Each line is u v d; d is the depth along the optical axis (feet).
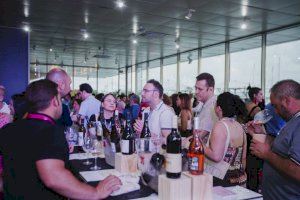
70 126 9.27
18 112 6.35
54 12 20.93
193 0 17.76
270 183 5.49
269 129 9.33
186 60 38.32
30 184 4.18
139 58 43.68
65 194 4.15
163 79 43.14
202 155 4.61
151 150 6.07
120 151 6.53
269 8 19.03
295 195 5.05
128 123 7.79
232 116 6.88
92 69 55.31
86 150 7.98
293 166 4.79
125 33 27.61
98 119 10.33
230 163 6.52
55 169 4.04
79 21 23.47
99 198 4.39
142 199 4.63
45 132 4.20
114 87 57.06
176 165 4.38
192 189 4.38
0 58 25.26
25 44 26.07
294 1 17.54
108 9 20.02
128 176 5.71
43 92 4.49
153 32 26.84
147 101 9.16
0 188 5.07
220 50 34.14
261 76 26.53
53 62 49.62
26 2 18.67
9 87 25.32
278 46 27.61
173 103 19.54
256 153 5.35
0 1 18.49
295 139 4.87
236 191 5.17
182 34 27.32
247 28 24.56
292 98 5.12
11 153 4.33
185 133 14.02
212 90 9.04
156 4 18.74
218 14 20.63
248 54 31.12
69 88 7.90
